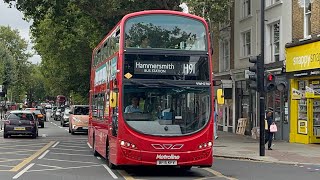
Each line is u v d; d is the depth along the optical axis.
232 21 35.03
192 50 13.84
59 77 49.75
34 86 120.31
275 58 28.61
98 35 35.81
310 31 24.95
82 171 14.78
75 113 36.44
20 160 17.88
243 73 32.78
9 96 96.38
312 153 20.81
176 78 13.62
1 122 54.25
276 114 28.05
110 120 15.02
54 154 20.39
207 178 13.49
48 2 28.62
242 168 16.22
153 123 13.28
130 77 13.49
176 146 13.15
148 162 13.13
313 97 24.50
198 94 13.61
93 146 20.34
